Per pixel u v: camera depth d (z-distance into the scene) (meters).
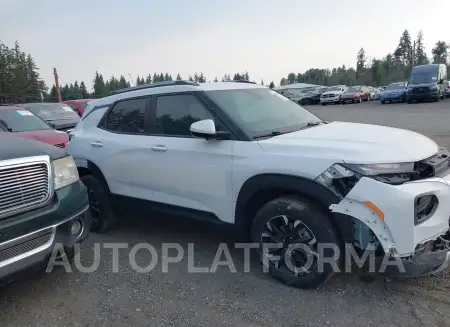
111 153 4.61
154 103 4.34
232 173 3.58
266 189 3.41
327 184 3.05
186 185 3.96
